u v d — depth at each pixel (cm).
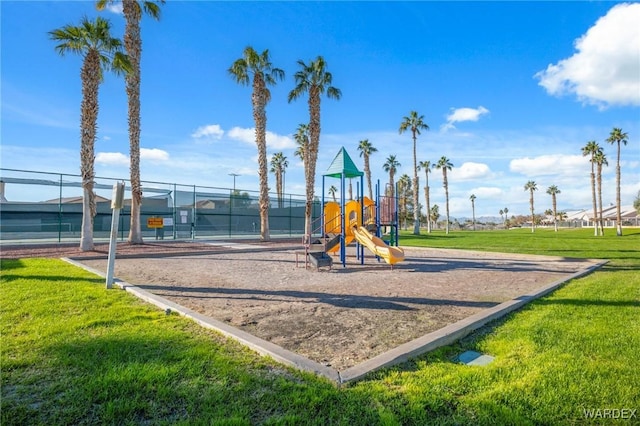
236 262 1276
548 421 254
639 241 2881
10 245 1727
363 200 1410
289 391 292
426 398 282
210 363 344
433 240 3038
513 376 323
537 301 652
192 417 255
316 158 2473
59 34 1395
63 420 249
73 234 2364
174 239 2288
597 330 458
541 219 12012
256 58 2217
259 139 2302
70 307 538
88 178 1489
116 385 294
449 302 652
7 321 464
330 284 848
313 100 2445
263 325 495
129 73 1616
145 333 426
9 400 272
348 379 314
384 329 480
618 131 4250
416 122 4119
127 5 1733
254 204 2906
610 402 278
